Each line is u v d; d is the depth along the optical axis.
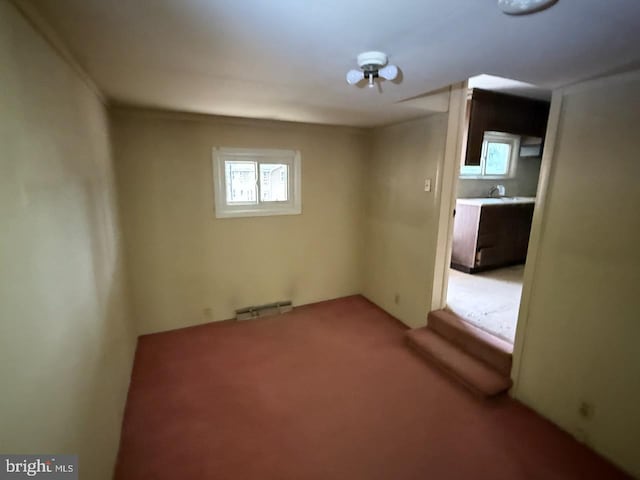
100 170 1.93
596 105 1.64
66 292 1.17
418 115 2.71
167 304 3.05
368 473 1.63
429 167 2.78
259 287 3.43
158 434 1.87
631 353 1.59
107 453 1.56
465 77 1.66
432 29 1.11
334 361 2.62
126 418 1.99
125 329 2.35
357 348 2.82
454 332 2.63
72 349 1.19
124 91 1.99
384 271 3.53
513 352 2.18
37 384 0.89
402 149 3.10
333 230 3.68
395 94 2.03
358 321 3.33
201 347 2.81
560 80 1.67
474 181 4.44
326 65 1.51
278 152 3.22
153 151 2.74
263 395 2.21
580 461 1.71
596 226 1.68
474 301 3.14
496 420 1.99
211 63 1.49
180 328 3.13
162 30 1.14
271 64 1.50
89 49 1.31
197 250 3.07
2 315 0.74
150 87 1.89
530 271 2.02
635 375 1.58
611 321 1.65
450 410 2.07
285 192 3.41
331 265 3.77
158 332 3.05
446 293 2.93
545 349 1.98
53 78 1.19
